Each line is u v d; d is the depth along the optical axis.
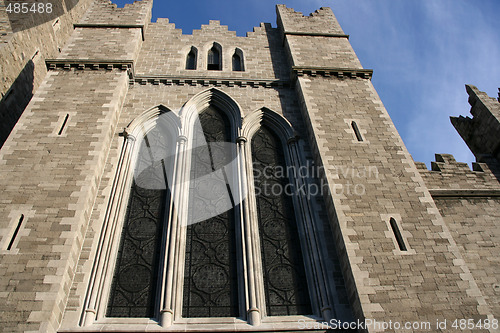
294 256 15.47
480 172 19.77
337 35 26.05
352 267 13.38
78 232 13.76
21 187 14.74
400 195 15.80
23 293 11.88
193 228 15.95
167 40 25.75
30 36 24.33
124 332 12.21
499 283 14.91
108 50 22.66
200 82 22.19
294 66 22.33
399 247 14.05
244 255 14.74
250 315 13.12
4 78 21.27
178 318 13.12
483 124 22.53
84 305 12.83
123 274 14.37
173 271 14.08
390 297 12.68
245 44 26.00
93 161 16.03
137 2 27.64
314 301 13.96
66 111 18.30
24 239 13.16
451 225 16.89
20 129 17.08
